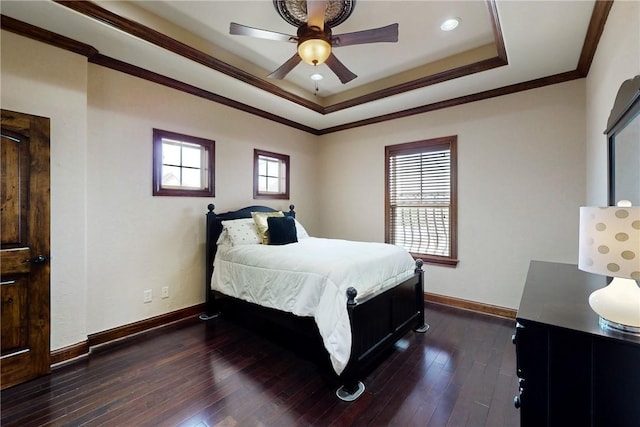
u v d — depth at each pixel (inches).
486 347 103.1
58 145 90.8
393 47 116.1
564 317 44.6
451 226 144.6
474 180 138.2
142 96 115.7
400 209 164.9
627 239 37.9
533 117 123.0
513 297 128.9
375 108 156.4
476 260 138.2
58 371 87.4
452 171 144.0
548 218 120.6
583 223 43.1
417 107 153.6
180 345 105.1
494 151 132.6
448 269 146.3
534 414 43.1
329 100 170.4
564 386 41.3
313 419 68.8
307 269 91.7
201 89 133.3
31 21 83.4
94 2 82.8
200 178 137.9
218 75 120.0
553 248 119.9
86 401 74.3
